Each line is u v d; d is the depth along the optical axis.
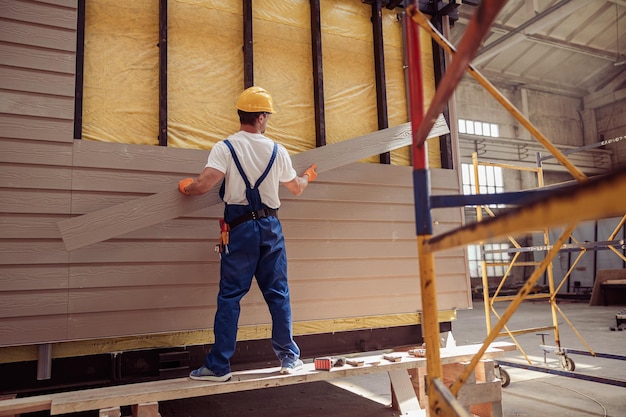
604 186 0.44
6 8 2.60
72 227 2.53
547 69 17.58
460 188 3.85
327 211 3.30
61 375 2.64
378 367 2.58
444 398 1.16
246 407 3.37
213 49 3.21
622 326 7.41
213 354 2.33
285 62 3.43
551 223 0.57
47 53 2.67
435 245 1.18
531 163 17.17
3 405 1.99
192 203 2.80
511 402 3.28
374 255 3.42
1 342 2.42
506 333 4.31
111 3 2.97
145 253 2.79
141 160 2.84
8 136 2.54
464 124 16.73
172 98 3.05
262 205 2.48
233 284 2.40
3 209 2.50
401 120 3.80
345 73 3.63
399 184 3.59
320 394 3.70
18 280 2.49
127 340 2.74
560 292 14.69
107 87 2.90
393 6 3.80
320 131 3.38
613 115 18.38
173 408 3.36
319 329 3.21
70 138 2.68
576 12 14.51
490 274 16.41
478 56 15.48
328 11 3.63
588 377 3.29
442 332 3.63
